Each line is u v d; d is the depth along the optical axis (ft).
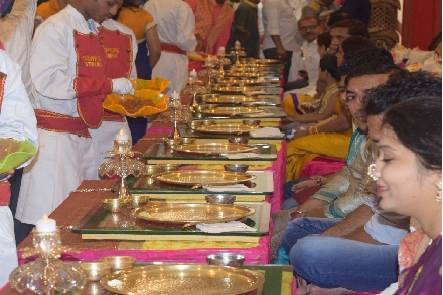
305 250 9.48
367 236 9.84
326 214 12.17
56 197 12.88
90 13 13.57
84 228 8.29
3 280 8.68
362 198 11.25
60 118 13.06
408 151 5.72
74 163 13.17
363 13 25.99
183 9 24.34
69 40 13.09
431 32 30.89
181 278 7.05
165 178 10.35
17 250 8.69
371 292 9.48
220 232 8.11
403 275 6.53
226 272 7.14
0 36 13.02
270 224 9.02
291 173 17.29
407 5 31.48
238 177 10.41
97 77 13.20
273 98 19.53
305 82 30.86
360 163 11.40
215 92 20.72
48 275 6.43
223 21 32.76
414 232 6.84
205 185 9.93
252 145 12.75
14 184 14.08
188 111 14.32
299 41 34.24
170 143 12.58
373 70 10.40
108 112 14.43
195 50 30.25
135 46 14.92
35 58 12.82
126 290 6.77
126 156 9.68
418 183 5.73
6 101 8.68
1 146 8.46
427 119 5.65
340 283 9.47
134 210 8.89
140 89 14.17
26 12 13.65
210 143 12.64
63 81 12.91
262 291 6.90
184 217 8.74
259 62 29.37
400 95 6.72
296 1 36.01
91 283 7.04
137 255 7.95
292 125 19.51
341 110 17.61
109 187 10.87
